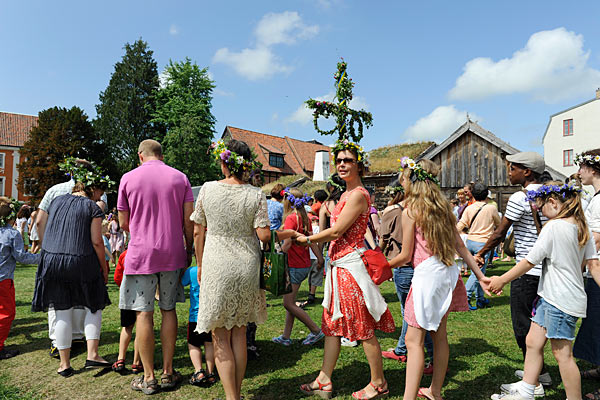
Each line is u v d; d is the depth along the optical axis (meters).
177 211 3.18
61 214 3.38
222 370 2.58
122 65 41.62
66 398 2.87
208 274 2.59
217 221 2.63
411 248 2.74
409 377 2.54
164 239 3.05
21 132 45.53
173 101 36.16
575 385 2.48
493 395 2.78
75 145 32.03
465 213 6.18
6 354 3.72
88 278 3.36
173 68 36.81
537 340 2.65
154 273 3.02
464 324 4.79
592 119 39.16
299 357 3.72
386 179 14.79
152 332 3.02
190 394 2.95
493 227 5.83
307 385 2.95
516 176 3.22
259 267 2.76
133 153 38.72
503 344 4.02
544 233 2.59
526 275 2.95
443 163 14.83
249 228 2.70
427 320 2.53
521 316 2.97
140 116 39.88
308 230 4.34
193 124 34.56
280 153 43.47
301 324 4.91
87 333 3.43
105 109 40.28
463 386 3.03
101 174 3.74
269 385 3.10
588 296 2.95
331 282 2.87
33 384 3.11
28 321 5.03
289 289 2.80
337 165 2.91
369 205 2.88
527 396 2.65
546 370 3.07
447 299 2.63
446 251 2.63
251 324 3.66
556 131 41.72
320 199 7.27
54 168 31.05
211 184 2.74
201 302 2.60
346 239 2.84
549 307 2.55
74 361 3.63
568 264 2.51
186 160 35.47
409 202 2.74
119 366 3.32
